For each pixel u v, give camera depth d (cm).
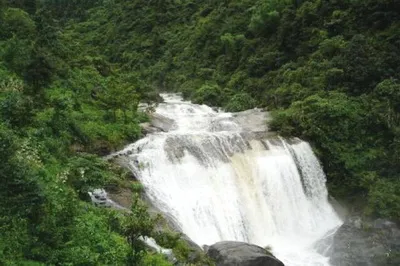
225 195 2239
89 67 3222
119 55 6253
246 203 2284
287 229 2361
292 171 2502
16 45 2509
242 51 4328
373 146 2725
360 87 3048
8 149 1283
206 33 5144
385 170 2586
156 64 5631
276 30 4125
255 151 2512
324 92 3052
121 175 1970
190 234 2002
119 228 1528
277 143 2614
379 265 2020
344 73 3098
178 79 4925
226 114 3228
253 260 1652
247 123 2947
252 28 4272
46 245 1267
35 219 1294
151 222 1448
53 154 1816
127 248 1409
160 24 6412
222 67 4506
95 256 1300
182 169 2228
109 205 1766
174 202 2075
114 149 2222
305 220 2444
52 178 1616
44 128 1917
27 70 2334
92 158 1964
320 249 2136
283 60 3844
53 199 1452
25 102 1978
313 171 2625
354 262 2025
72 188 1659
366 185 2520
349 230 2242
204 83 4472
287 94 3331
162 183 2139
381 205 2323
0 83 2153
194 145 2388
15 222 1236
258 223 2278
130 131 2383
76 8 8025
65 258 1255
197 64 4934
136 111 2755
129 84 2833
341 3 3716
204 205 2134
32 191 1273
